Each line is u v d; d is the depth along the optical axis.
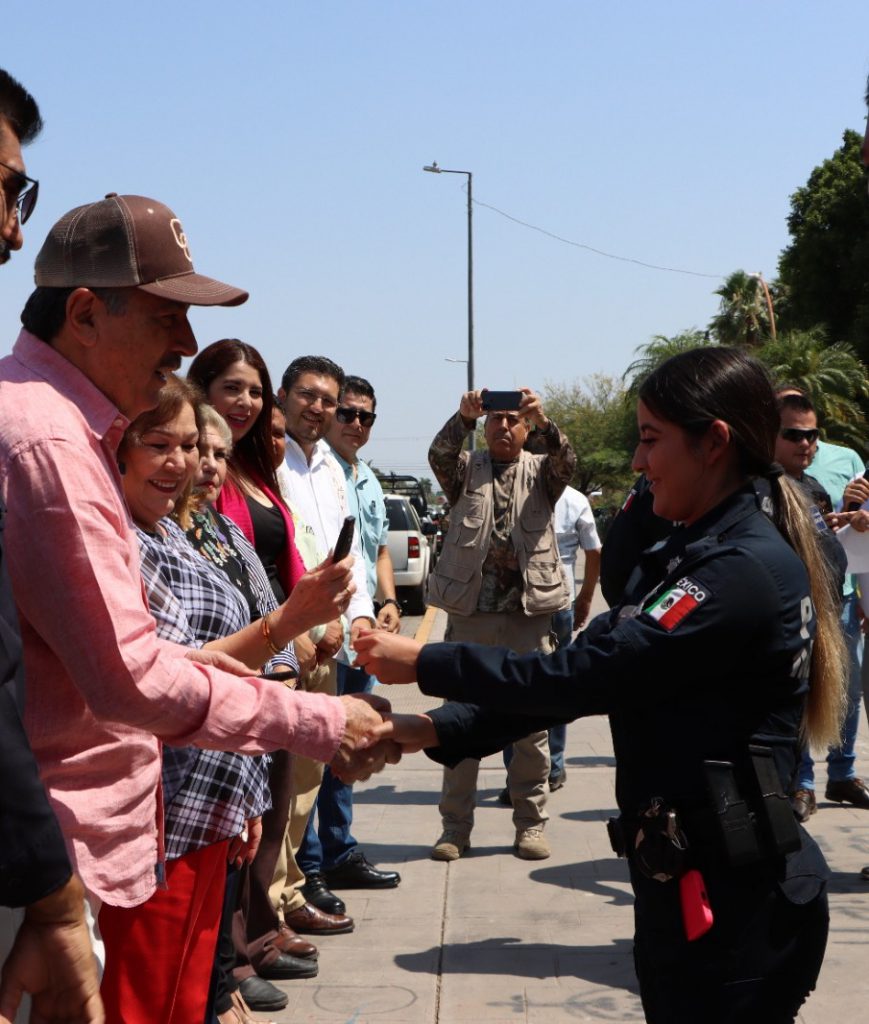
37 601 2.06
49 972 1.83
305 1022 3.80
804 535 2.35
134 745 2.28
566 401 56.25
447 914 4.86
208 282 2.28
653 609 2.16
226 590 3.03
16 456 2.04
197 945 2.79
